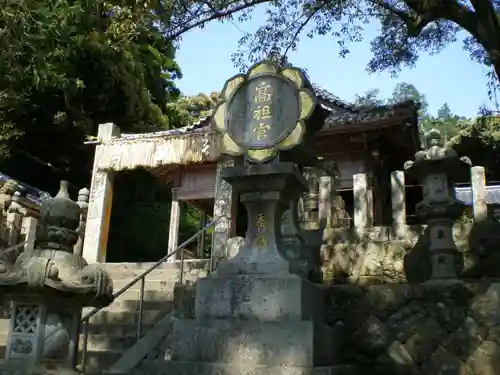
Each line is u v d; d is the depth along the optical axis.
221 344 5.31
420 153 7.30
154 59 20.83
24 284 4.37
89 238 14.02
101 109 19.72
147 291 9.63
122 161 14.58
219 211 13.31
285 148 5.84
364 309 7.12
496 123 19.23
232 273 5.74
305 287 5.52
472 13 8.39
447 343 6.47
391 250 8.80
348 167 15.49
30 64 9.99
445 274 6.96
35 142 20.25
